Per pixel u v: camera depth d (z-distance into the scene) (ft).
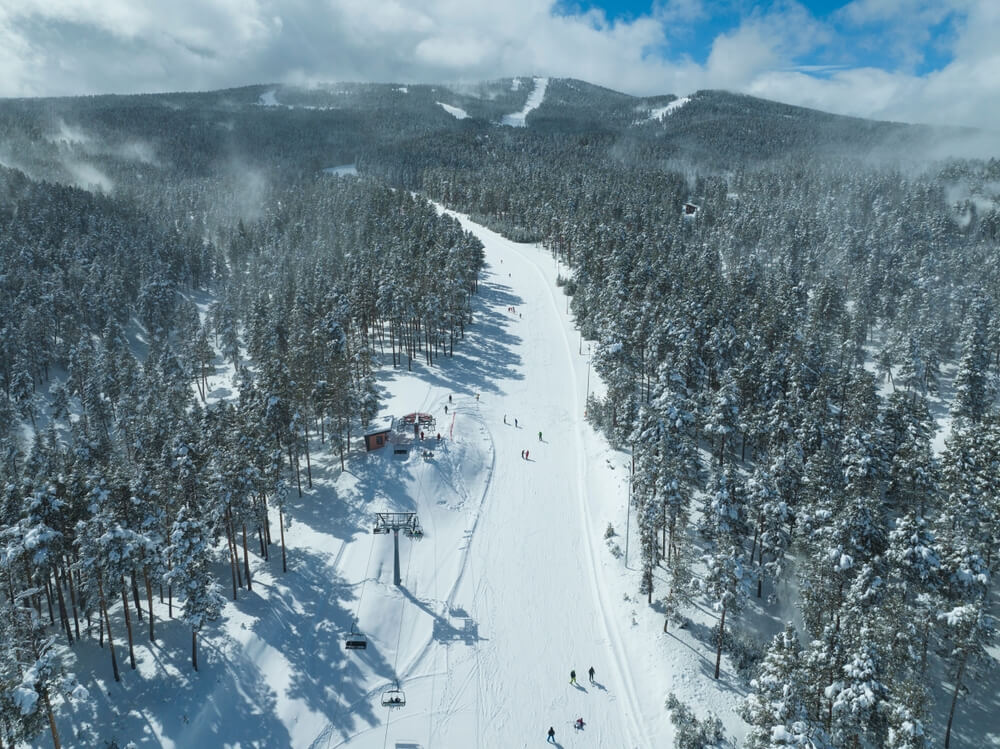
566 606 181.37
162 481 188.14
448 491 230.68
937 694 148.87
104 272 456.45
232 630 164.66
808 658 119.75
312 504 220.84
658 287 353.31
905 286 404.16
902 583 150.61
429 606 179.93
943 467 197.67
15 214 534.37
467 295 403.13
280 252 535.19
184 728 138.31
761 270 448.65
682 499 171.53
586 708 148.97
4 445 270.67
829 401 260.01
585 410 291.38
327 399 236.02
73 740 133.69
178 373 333.21
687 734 134.31
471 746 139.54
